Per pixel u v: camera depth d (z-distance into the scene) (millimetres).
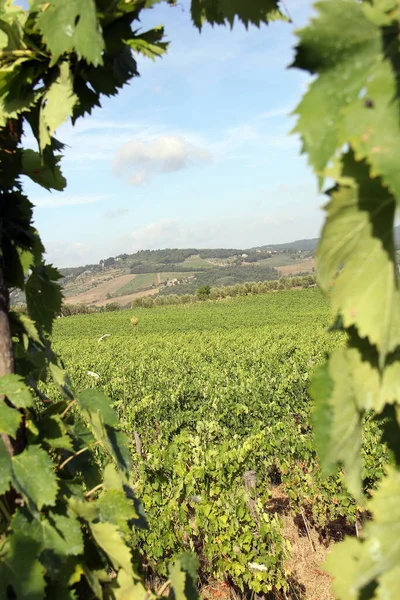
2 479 1290
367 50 638
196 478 5605
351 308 705
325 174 670
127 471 1664
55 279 1758
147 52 1297
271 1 912
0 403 1354
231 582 5480
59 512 1398
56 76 1335
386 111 620
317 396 757
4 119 1389
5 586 1262
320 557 5953
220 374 15234
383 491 756
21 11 1335
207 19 1063
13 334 1633
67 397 1737
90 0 1096
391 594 714
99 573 1518
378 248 687
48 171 1607
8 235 1563
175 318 56375
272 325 39750
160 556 5340
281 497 7598
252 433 9406
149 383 14727
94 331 51094
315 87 661
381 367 702
